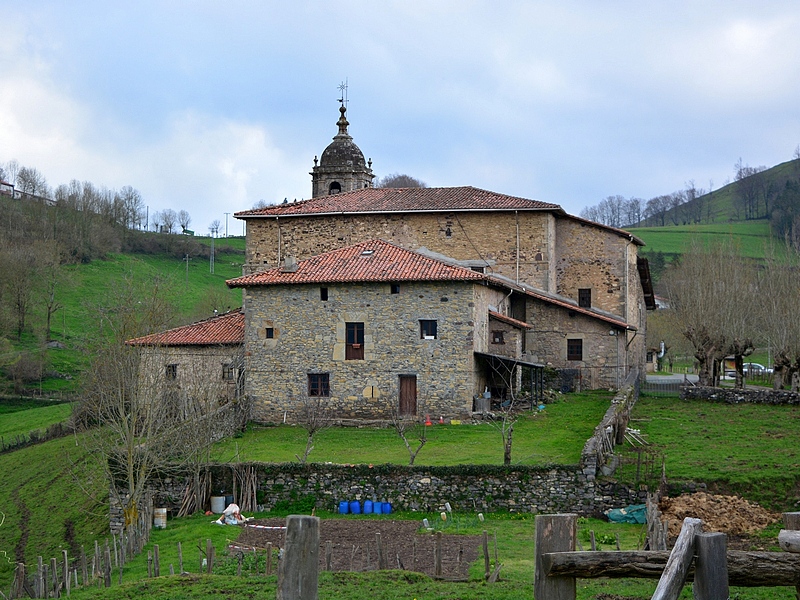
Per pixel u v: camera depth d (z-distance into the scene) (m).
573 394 45.41
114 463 30.80
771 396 42.25
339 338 39.47
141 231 127.88
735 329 47.09
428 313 38.88
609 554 8.48
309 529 8.00
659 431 34.84
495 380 41.62
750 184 164.88
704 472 27.47
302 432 37.56
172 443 31.30
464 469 28.11
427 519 26.77
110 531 29.98
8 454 48.22
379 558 19.92
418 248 49.50
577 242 50.16
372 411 39.06
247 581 19.42
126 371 33.62
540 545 8.63
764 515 24.88
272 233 50.88
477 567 20.12
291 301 40.03
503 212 48.81
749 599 15.59
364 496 28.62
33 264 87.12
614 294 49.62
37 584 21.02
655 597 7.88
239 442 35.81
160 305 59.34
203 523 27.64
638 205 184.25
